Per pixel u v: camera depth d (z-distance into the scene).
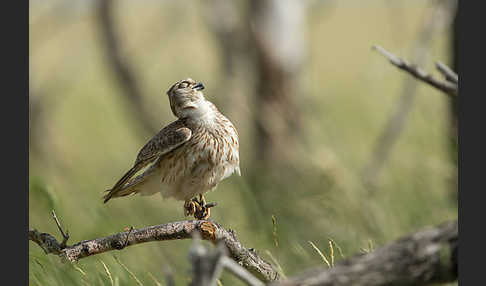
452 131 12.20
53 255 7.93
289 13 18.55
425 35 12.70
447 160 12.53
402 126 13.36
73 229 11.18
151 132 20.33
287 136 17.45
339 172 12.81
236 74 18.53
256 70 18.38
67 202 12.57
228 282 9.01
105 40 19.98
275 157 17.20
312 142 16.62
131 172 9.64
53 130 23.58
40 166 18.70
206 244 8.96
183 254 9.98
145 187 9.98
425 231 5.34
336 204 11.35
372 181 12.43
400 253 5.20
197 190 9.78
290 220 11.32
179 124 9.70
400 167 13.12
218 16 18.75
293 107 18.23
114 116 26.86
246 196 11.55
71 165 19.39
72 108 27.58
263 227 10.75
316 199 11.75
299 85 18.64
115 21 19.95
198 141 9.54
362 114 17.94
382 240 10.36
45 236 7.46
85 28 22.94
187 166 9.59
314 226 11.16
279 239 10.50
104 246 7.27
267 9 18.34
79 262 8.07
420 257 5.18
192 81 9.88
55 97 23.42
